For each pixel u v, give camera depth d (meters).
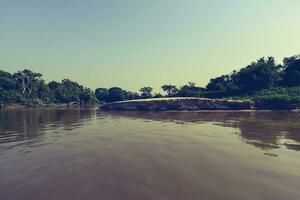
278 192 11.01
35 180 12.52
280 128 29.31
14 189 11.47
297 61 92.31
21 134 26.20
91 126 31.92
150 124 33.69
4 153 17.78
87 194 10.92
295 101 61.91
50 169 14.15
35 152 17.97
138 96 134.75
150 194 10.87
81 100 153.25
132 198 10.50
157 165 14.78
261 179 12.50
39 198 10.59
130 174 13.29
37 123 37.16
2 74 140.62
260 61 102.62
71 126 32.38
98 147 19.34
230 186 11.67
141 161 15.57
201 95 90.69
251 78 87.50
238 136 23.98
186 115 48.38
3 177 12.95
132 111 60.53
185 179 12.55
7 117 50.28
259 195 10.73
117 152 17.75
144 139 22.47
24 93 138.38
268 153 17.41
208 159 15.94
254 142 21.12
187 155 16.91
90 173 13.47
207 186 11.69
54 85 163.38
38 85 146.75
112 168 14.27
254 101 64.31
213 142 21.12
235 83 94.31
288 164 14.88
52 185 11.90
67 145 20.22
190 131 27.14
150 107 61.50
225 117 43.53
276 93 72.12
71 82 180.50
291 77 85.38
